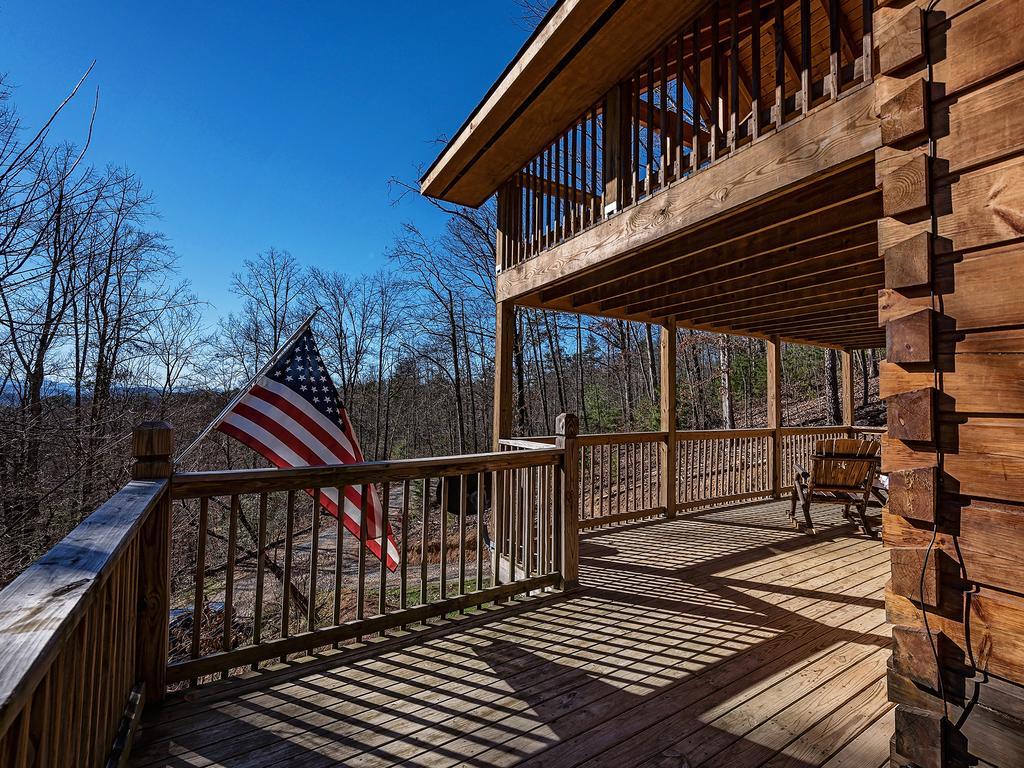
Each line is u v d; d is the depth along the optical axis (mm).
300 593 9055
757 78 2590
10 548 7574
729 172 2697
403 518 2867
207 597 9609
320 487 2547
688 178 2965
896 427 1613
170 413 12602
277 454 2824
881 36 1683
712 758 1815
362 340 23906
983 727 1392
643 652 2641
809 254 3561
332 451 2994
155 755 1791
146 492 1805
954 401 1485
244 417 2777
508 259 5062
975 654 1426
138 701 1899
